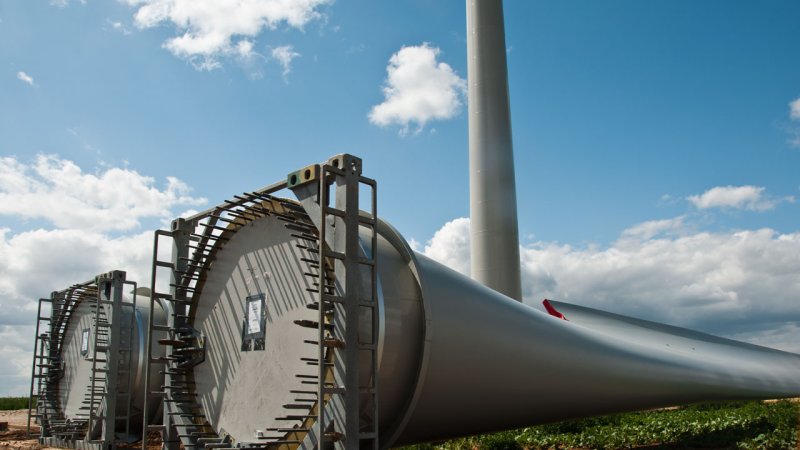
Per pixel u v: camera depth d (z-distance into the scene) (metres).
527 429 17.05
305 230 8.36
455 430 10.79
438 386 9.27
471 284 10.78
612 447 15.40
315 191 7.80
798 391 23.17
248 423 9.02
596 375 12.73
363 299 7.84
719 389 18.47
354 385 7.32
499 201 24.84
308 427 7.71
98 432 15.77
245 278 9.61
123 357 16.42
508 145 25.55
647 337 22.81
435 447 14.71
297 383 8.30
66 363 18.95
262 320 9.09
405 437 9.88
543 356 11.27
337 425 7.22
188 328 10.34
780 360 24.86
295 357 8.41
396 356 8.24
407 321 8.45
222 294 10.02
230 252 10.00
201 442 9.73
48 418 18.34
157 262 10.42
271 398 8.70
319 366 7.06
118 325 15.79
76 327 18.75
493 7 26.53
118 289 15.98
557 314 22.11
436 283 9.63
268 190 8.60
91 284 16.80
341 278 7.54
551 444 15.52
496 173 25.05
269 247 9.21
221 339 9.87
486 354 9.98
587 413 13.73
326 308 7.66
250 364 9.18
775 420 17.94
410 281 8.80
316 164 7.82
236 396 9.34
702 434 16.06
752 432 16.25
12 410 31.39
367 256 8.27
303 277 8.47
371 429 7.83
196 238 10.37
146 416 9.94
